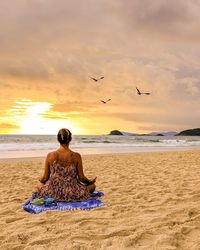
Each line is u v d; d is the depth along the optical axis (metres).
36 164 13.96
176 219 4.66
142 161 14.83
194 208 5.21
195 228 4.22
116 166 12.63
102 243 3.72
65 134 5.92
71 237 3.92
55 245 3.71
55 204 5.48
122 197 6.37
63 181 5.74
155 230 4.13
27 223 4.57
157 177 9.24
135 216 4.90
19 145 30.22
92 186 6.28
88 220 4.64
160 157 17.33
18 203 6.05
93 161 15.04
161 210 5.25
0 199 6.45
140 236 3.91
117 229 4.18
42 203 5.46
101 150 25.83
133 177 9.33
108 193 6.84
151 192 6.87
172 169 11.19
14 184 8.44
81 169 6.01
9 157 18.61
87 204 5.56
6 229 4.36
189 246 3.63
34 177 9.82
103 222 4.57
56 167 5.80
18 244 3.76
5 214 5.21
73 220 4.68
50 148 26.80
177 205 5.59
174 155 18.80
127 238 3.80
